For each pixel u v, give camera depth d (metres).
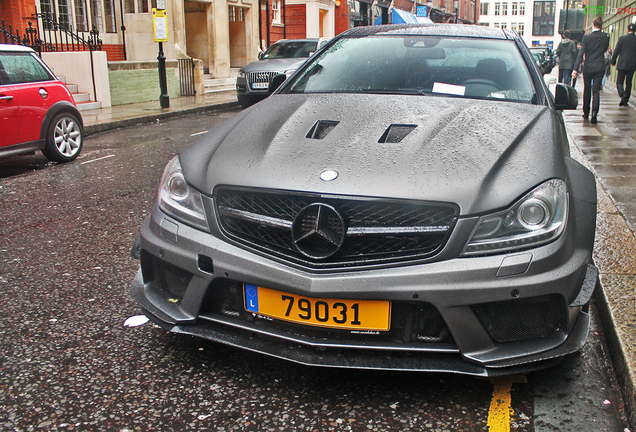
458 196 2.26
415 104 3.07
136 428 2.22
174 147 8.97
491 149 2.50
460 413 2.33
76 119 7.95
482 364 2.27
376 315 2.30
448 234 2.24
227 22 21.83
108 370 2.63
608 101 15.48
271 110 3.16
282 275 2.34
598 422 2.29
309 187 2.35
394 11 39.44
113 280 3.71
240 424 2.25
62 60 13.82
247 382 2.53
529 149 2.53
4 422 2.25
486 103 3.15
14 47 7.32
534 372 2.65
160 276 2.76
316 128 2.83
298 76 3.78
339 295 2.28
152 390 2.47
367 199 2.28
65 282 3.68
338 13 32.56
